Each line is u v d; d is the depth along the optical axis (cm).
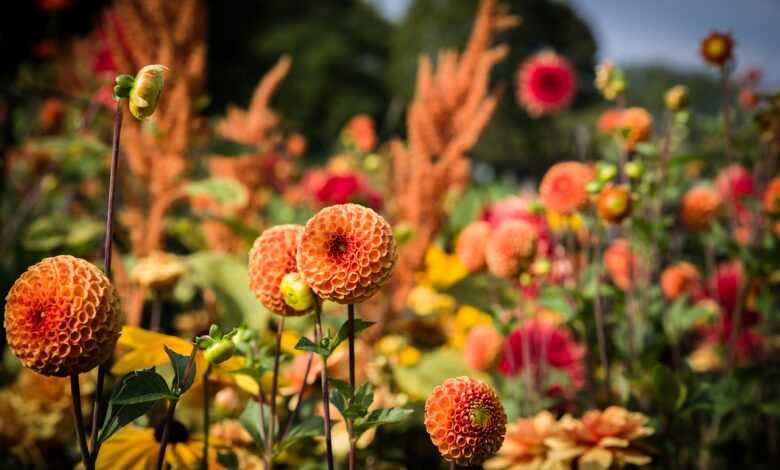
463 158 224
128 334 115
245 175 276
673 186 223
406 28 2373
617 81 197
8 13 418
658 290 197
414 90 2259
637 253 196
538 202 169
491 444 93
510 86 1692
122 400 86
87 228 253
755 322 236
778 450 223
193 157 253
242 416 113
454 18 2262
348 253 87
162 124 221
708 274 244
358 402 96
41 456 177
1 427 172
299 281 95
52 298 80
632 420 141
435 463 177
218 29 1919
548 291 174
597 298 164
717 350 230
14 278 241
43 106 362
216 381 138
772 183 217
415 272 217
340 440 136
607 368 164
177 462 124
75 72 343
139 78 86
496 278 206
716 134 221
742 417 178
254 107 290
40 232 250
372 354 188
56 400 176
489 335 173
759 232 211
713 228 201
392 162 334
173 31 225
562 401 179
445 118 220
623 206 154
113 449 123
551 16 1994
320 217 90
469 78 221
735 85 256
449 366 187
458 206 298
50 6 401
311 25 2536
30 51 426
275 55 2436
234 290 174
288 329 168
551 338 197
